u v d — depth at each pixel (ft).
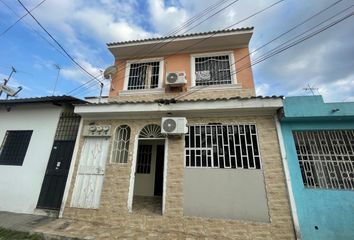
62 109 26.40
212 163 19.25
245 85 25.22
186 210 18.04
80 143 23.20
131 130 22.33
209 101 19.88
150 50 29.48
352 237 15.12
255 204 17.13
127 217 19.08
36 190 23.09
